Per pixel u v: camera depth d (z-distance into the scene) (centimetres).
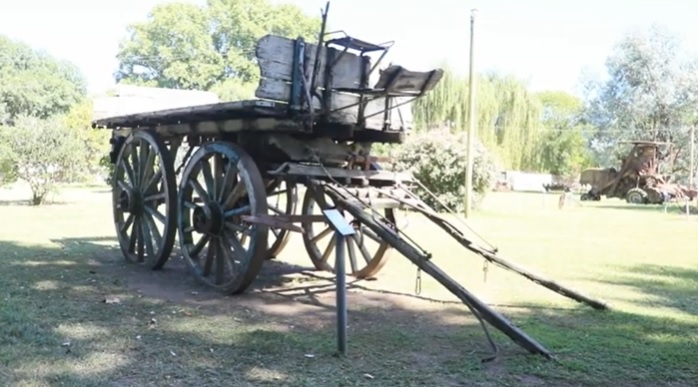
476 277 707
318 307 545
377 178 612
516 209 1942
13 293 559
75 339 422
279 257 850
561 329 477
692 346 433
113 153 819
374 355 400
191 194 662
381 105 612
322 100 556
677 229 1334
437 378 357
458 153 1614
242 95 3622
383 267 705
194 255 653
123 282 637
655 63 3650
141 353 396
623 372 374
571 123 4956
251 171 571
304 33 4828
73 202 1788
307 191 689
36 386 330
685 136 3469
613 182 2792
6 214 1385
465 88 3025
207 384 343
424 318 508
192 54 4616
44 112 5119
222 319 492
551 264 816
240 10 4681
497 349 411
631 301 595
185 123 680
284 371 366
